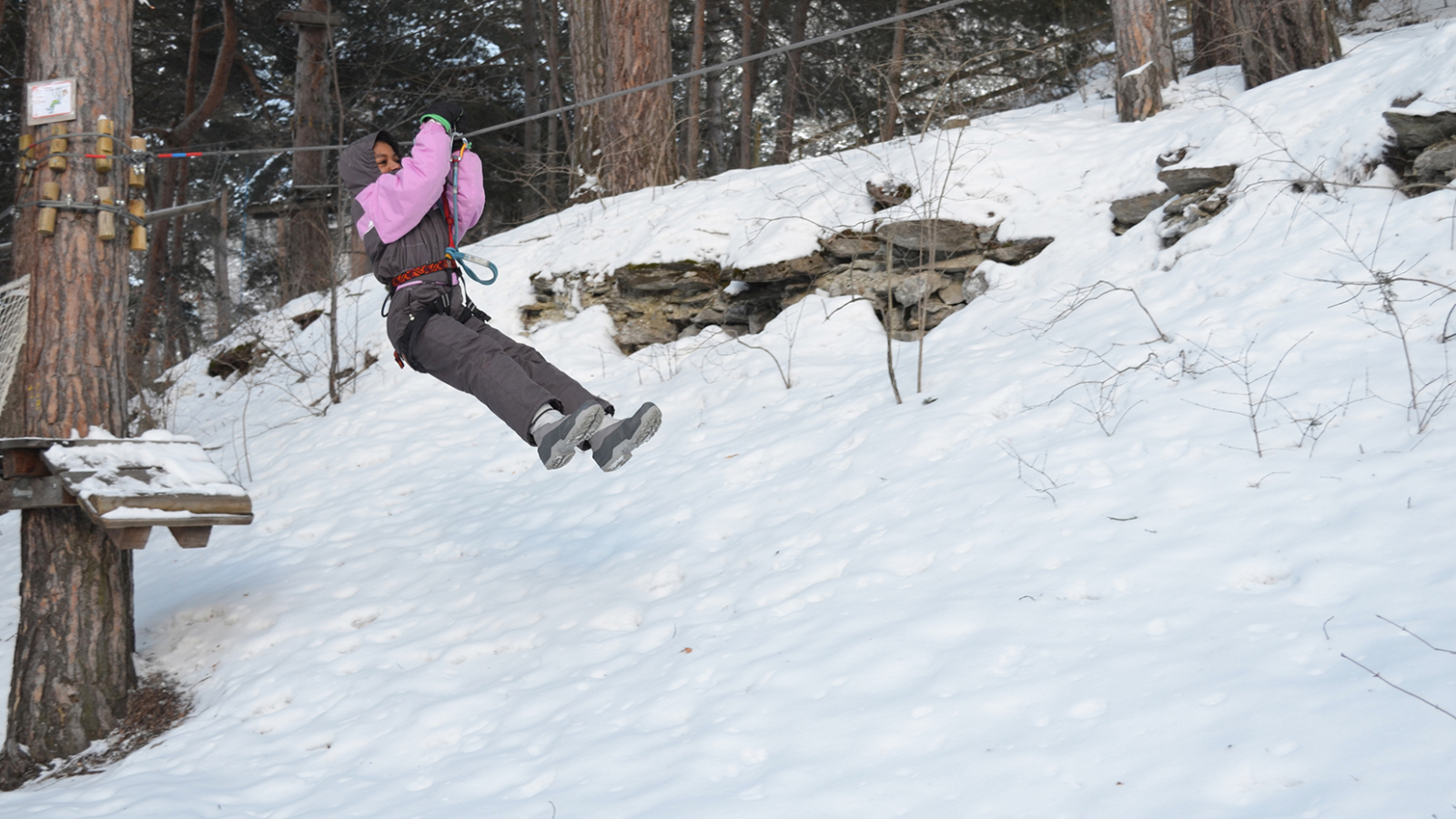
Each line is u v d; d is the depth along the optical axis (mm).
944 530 3961
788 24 20375
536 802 2887
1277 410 3936
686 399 7199
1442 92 5078
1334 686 2295
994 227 7059
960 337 6418
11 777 4520
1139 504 3605
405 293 3654
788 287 7926
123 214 4762
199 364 12516
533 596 4758
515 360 3660
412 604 5098
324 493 7305
